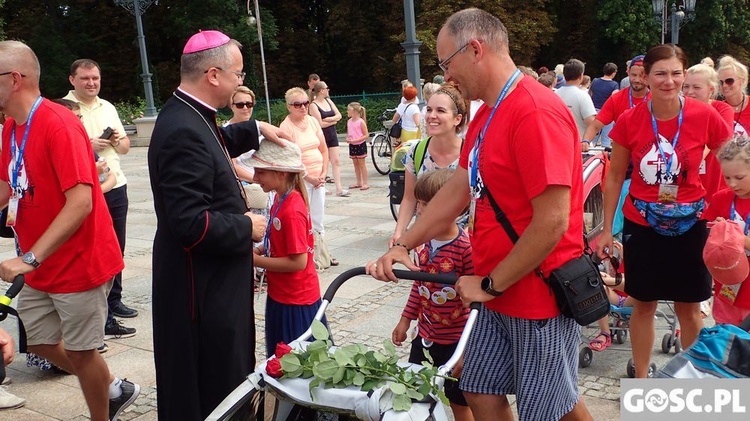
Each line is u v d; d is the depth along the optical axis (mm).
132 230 9250
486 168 2564
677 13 19859
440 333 3250
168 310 3076
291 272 3621
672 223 3719
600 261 4086
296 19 36094
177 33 31891
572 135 2498
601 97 10078
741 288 3447
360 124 11867
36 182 3434
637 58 5219
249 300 3234
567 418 2814
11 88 3359
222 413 2410
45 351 3762
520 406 2701
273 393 2488
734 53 33750
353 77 37094
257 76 32406
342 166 15312
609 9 31656
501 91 2541
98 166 5227
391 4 34188
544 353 2631
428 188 3340
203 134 3023
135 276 7012
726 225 3357
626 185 5133
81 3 32719
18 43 3406
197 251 3027
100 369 3707
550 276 2562
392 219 9398
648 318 3951
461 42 2545
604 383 4266
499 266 2531
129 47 33281
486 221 2637
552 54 34844
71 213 3328
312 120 6984
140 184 13531
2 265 3166
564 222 2412
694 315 3939
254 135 3543
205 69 3051
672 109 3686
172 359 3090
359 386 2352
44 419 4078
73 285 3533
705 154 3844
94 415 3771
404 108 11297
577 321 2551
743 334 2482
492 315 2750
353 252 7707
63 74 31703
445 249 3193
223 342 3109
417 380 2352
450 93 4410
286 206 3574
